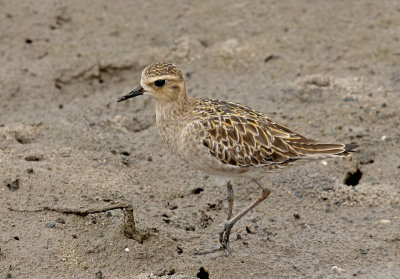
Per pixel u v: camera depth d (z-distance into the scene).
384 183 14.43
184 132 12.02
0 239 11.87
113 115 16.94
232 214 13.48
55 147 15.14
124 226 12.14
